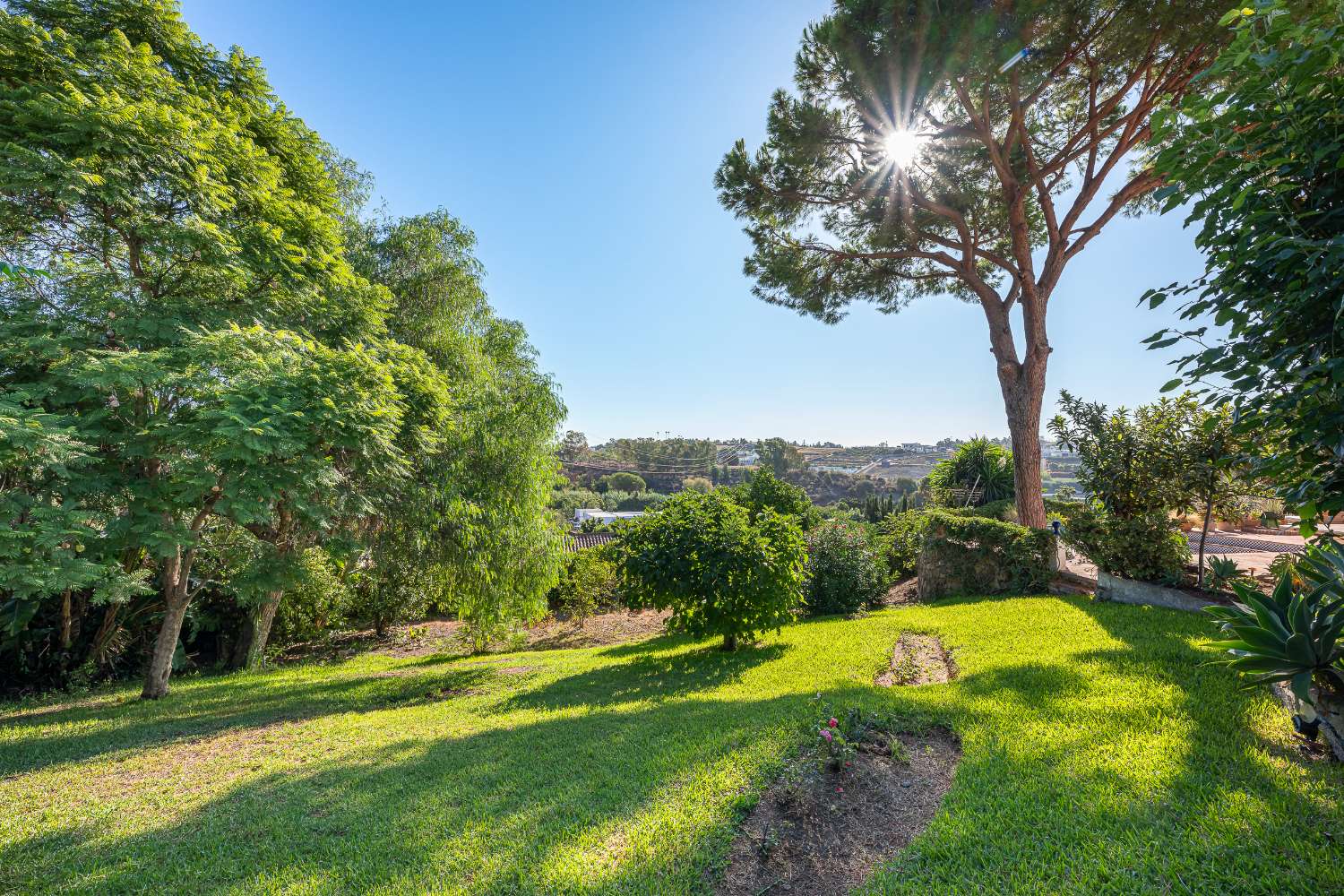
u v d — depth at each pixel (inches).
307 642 615.2
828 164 486.3
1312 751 122.3
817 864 105.5
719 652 333.1
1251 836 94.1
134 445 275.4
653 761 155.6
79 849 134.3
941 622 315.9
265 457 271.7
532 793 145.8
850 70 403.5
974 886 92.1
